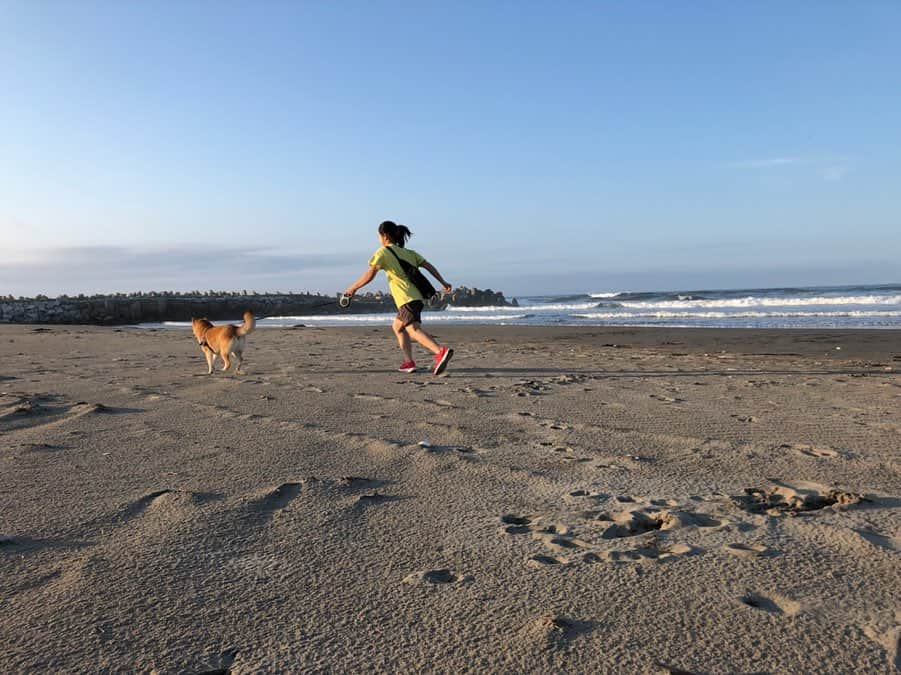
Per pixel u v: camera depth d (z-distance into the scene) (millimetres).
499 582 1640
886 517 2051
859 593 1519
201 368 7160
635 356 8859
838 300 32844
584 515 2160
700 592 1550
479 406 4457
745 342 11773
